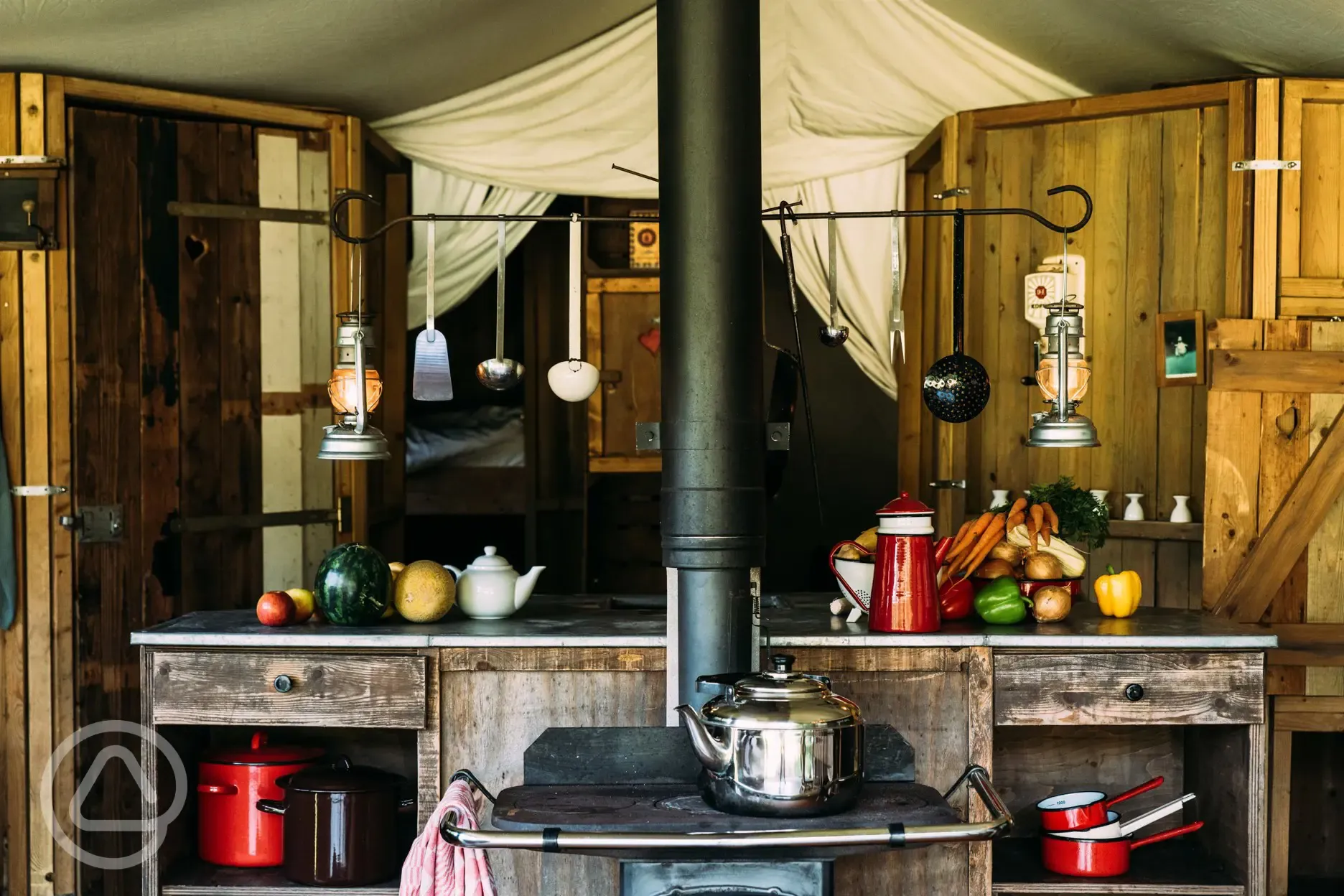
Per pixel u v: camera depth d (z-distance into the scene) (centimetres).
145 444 395
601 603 350
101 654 386
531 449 600
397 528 501
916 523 294
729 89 264
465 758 291
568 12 435
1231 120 377
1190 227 399
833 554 313
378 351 488
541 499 602
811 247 508
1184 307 399
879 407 631
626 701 290
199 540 407
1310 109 372
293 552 427
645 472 605
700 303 264
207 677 290
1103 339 416
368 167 466
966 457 435
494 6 397
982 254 434
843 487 632
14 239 376
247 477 416
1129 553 410
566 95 481
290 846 295
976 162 434
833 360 632
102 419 387
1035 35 433
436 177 498
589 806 238
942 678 291
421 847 242
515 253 604
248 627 298
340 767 305
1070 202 421
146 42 358
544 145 488
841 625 303
